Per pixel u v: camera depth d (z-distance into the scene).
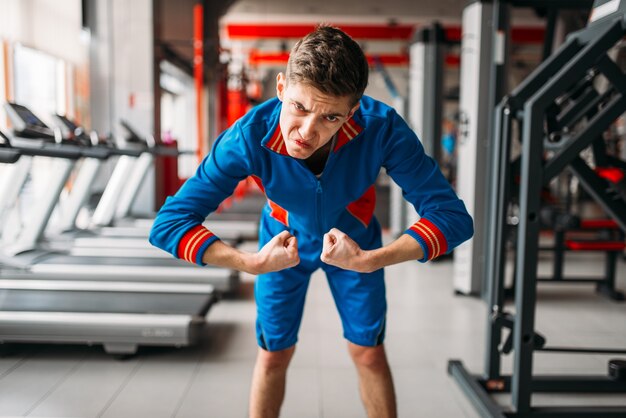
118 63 6.07
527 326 1.84
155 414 1.92
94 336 2.38
